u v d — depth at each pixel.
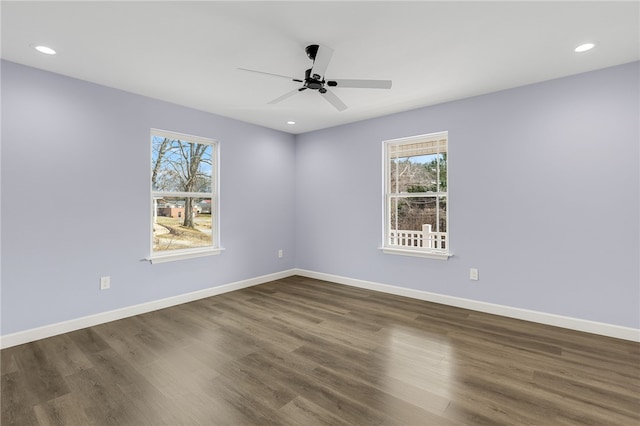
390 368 2.38
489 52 2.57
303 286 4.76
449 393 2.05
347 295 4.28
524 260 3.32
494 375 2.26
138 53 2.59
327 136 5.04
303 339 2.90
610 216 2.87
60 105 3.00
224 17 2.08
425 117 3.98
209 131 4.22
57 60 2.71
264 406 1.93
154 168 3.84
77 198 3.12
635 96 2.74
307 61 2.74
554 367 2.36
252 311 3.66
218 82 3.19
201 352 2.64
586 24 2.17
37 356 2.57
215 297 4.21
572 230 3.06
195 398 2.02
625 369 2.32
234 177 4.55
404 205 4.32
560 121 3.10
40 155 2.89
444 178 3.98
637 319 2.78
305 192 5.37
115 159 3.37
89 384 2.17
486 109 3.53
